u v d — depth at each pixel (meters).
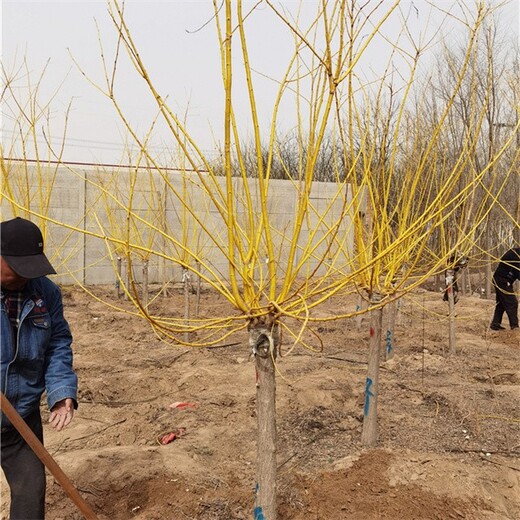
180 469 3.54
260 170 2.11
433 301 11.55
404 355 6.83
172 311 10.09
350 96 2.95
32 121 4.19
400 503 3.21
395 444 4.03
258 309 2.34
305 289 2.42
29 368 2.44
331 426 4.39
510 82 5.03
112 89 2.06
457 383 5.68
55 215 12.29
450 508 3.19
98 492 3.33
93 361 6.42
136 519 3.04
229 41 1.94
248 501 3.23
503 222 8.66
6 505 3.24
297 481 3.45
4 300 2.37
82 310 10.01
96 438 4.19
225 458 3.87
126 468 3.54
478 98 5.42
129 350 7.02
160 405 4.95
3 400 2.02
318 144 2.16
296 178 12.10
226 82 1.97
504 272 8.53
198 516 3.07
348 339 7.97
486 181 6.77
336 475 3.50
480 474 3.57
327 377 5.47
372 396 3.96
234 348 7.20
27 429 2.08
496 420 4.54
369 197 3.64
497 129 5.84
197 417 4.61
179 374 5.92
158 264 12.87
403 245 4.09
